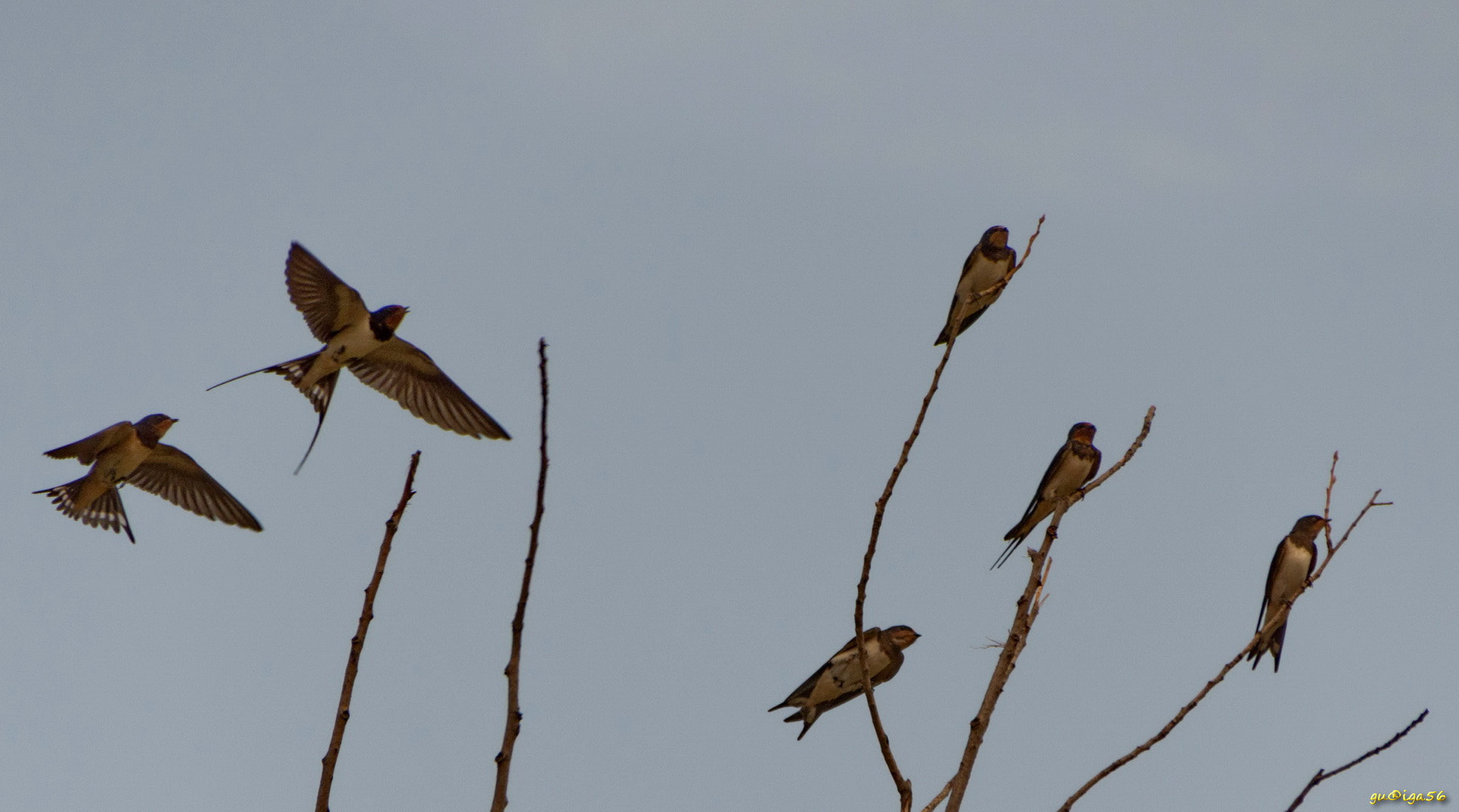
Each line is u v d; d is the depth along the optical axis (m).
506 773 6.70
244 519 14.41
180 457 14.50
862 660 8.46
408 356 13.89
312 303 13.59
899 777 8.33
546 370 7.00
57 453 14.23
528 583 6.89
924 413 8.95
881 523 8.71
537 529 6.92
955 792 8.45
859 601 8.59
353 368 13.96
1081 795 8.45
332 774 7.18
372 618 7.49
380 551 7.62
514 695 6.81
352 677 7.39
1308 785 8.45
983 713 8.67
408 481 7.73
